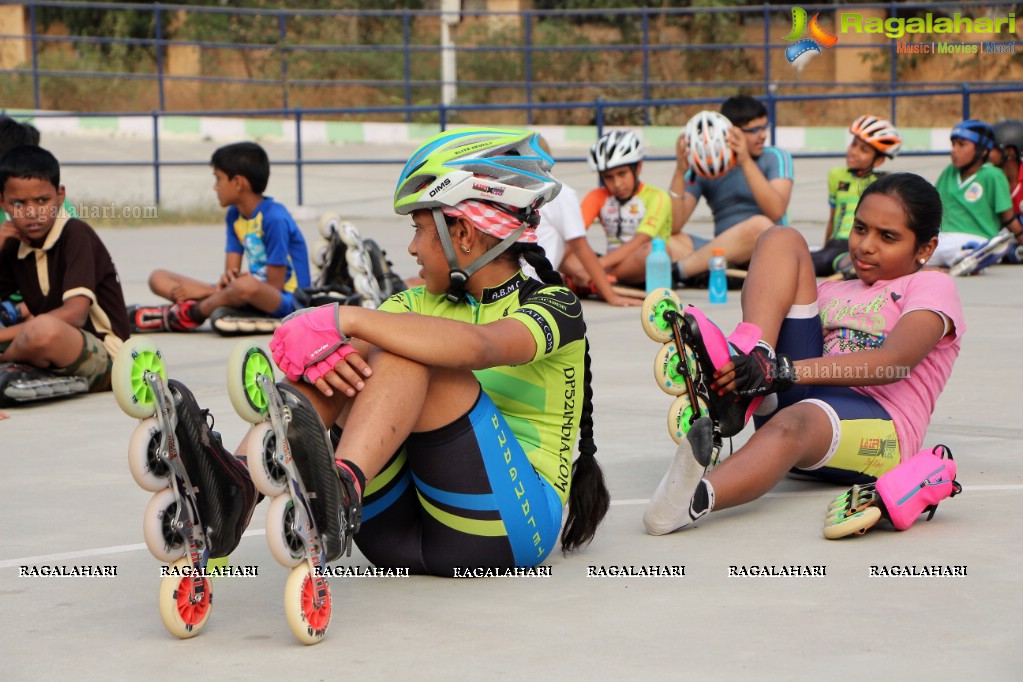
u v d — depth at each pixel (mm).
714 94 55594
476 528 6223
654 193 18641
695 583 6352
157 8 49219
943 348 8055
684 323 7312
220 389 12375
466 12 50219
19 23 57312
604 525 7531
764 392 7355
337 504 5434
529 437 6551
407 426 5789
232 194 15984
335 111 33531
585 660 5305
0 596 6410
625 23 58312
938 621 5699
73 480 9047
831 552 6820
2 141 13234
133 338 5242
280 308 16203
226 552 5723
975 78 50219
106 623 5969
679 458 6801
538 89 56656
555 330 6156
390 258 24469
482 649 5469
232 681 5156
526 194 6160
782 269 7988
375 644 5566
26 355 12062
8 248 12477
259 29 59094
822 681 5000
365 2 60969
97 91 55125
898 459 7918
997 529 7184
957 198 20609
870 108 52688
